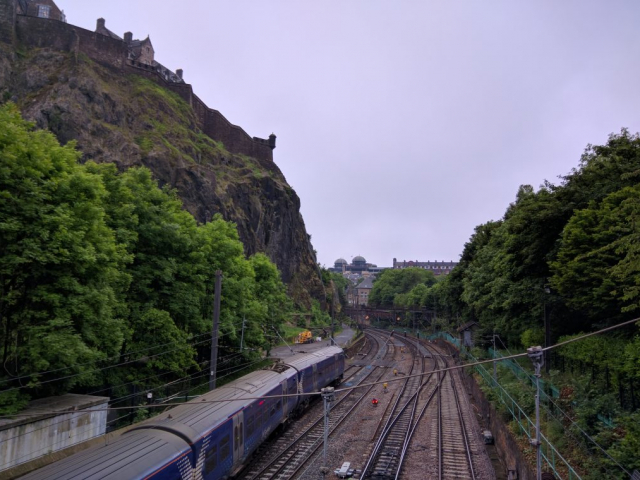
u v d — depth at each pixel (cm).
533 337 2945
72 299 1741
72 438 1808
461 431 2506
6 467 1532
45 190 1727
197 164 6438
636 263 1548
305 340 6575
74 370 1902
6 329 1803
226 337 3269
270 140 9312
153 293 2555
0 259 1577
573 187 2391
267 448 2169
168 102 7031
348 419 2744
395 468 1897
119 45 6738
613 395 1669
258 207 7694
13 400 1667
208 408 1692
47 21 5953
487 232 4719
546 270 2711
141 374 2425
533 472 1556
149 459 1234
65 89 5419
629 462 1281
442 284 7125
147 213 2598
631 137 2428
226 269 3225
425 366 5312
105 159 5294
